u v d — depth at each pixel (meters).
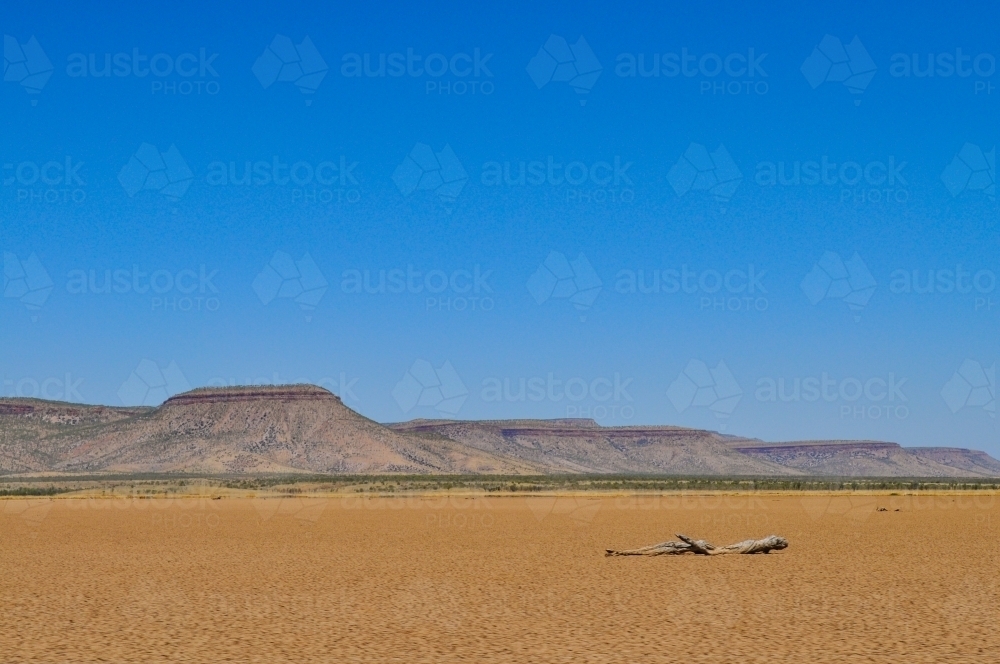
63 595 27.80
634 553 39.94
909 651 19.42
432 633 21.50
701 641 20.52
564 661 18.53
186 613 24.38
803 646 19.97
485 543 46.84
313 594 27.98
